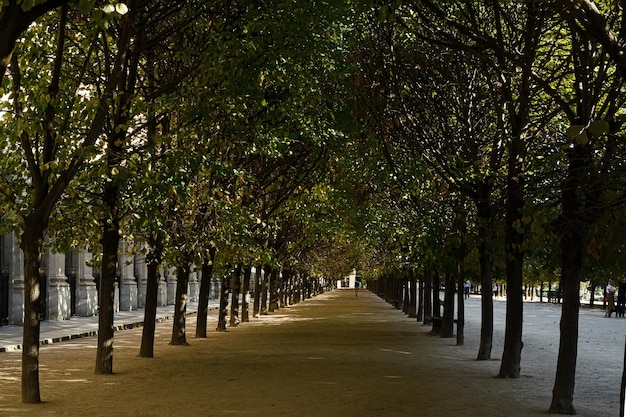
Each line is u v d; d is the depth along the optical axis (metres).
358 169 25.55
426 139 22.52
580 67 14.48
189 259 25.09
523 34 17.67
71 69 19.27
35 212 14.20
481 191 20.69
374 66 21.97
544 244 14.20
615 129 13.42
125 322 36.28
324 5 17.78
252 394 15.20
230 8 19.19
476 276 26.69
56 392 15.32
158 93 18.58
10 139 14.13
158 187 16.72
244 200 28.17
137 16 18.69
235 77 16.97
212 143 17.58
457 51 19.69
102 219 17.62
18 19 8.77
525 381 17.55
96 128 15.06
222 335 31.19
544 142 18.16
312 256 60.75
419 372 18.98
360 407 13.70
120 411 13.20
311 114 21.81
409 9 19.03
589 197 13.22
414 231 26.91
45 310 36.25
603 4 15.97
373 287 116.94
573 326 13.71
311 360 21.62
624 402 9.38
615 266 12.30
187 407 13.65
